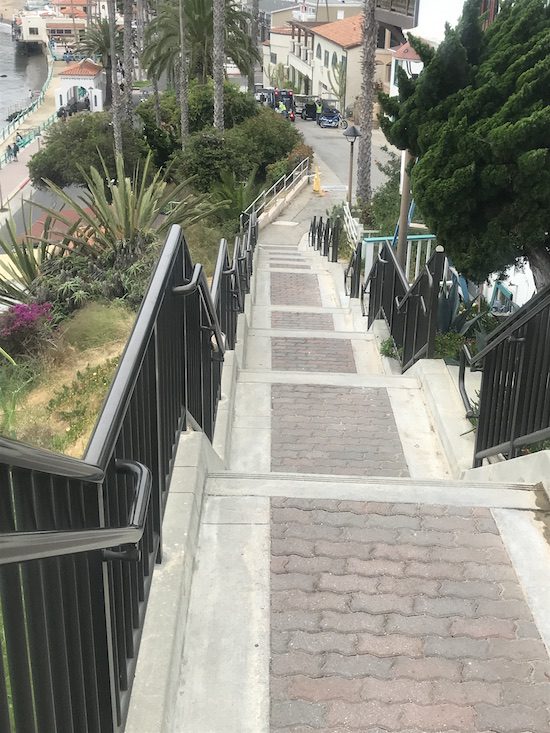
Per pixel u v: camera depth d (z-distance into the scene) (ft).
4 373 37.04
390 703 10.16
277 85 266.77
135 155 127.65
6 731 5.09
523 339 16.03
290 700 10.17
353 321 41.68
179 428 14.11
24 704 5.75
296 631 11.30
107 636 7.79
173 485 13.47
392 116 21.93
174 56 147.84
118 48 258.98
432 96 20.21
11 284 50.26
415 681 10.50
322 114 188.75
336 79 201.57
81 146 131.03
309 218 100.63
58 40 488.02
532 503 14.40
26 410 32.76
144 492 7.91
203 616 11.53
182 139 125.29
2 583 5.38
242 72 156.76
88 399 32.40
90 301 45.70
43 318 42.11
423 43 20.83
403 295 28.76
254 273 53.16
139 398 9.84
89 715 7.49
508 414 16.99
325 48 212.23
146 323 9.80
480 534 13.56
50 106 341.00
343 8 262.47
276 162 122.21
